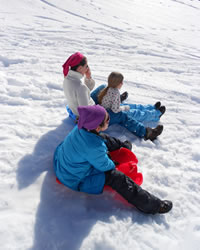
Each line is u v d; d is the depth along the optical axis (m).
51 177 2.42
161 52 9.04
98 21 13.05
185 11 23.91
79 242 1.82
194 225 2.11
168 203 2.18
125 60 7.52
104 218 2.06
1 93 4.03
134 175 2.38
